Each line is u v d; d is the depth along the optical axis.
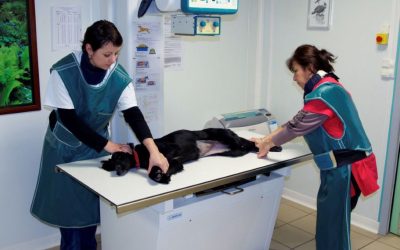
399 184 3.03
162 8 2.27
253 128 3.30
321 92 2.10
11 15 2.40
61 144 2.23
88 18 2.70
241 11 3.58
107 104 2.19
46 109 2.65
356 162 2.17
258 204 2.44
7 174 2.58
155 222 1.99
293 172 3.67
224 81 3.62
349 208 2.19
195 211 2.09
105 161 2.12
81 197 2.32
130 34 2.50
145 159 2.04
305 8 3.38
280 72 3.66
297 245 2.94
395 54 2.88
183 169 2.06
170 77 3.26
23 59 2.49
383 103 3.00
